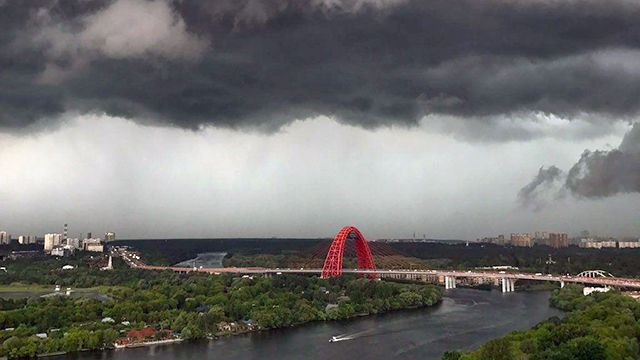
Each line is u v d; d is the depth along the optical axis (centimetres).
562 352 17800
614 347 18100
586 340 18212
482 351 19750
